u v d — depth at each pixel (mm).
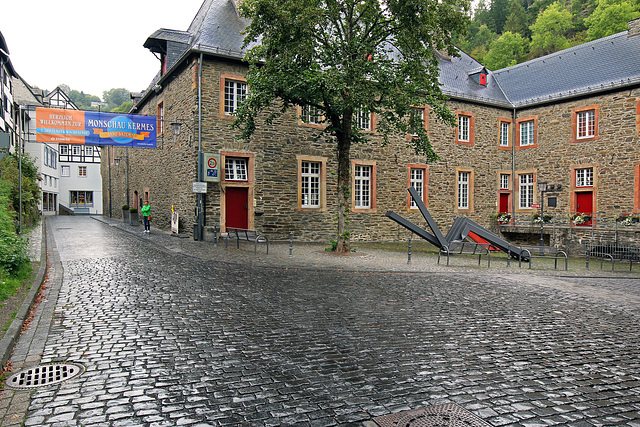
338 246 14820
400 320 6535
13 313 5918
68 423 3273
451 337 5777
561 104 23188
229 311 6691
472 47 47219
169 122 19969
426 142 14391
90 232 20219
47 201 42812
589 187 22047
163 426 3262
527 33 49125
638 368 4844
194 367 4441
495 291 9352
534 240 23438
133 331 5566
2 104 25969
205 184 16141
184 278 9203
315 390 3965
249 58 13891
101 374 4211
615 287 10914
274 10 12156
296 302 7438
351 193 20562
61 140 16203
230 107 17531
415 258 14680
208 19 17781
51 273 9430
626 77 20703
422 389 4059
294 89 13125
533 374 4559
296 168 18812
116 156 33469
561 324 6750
